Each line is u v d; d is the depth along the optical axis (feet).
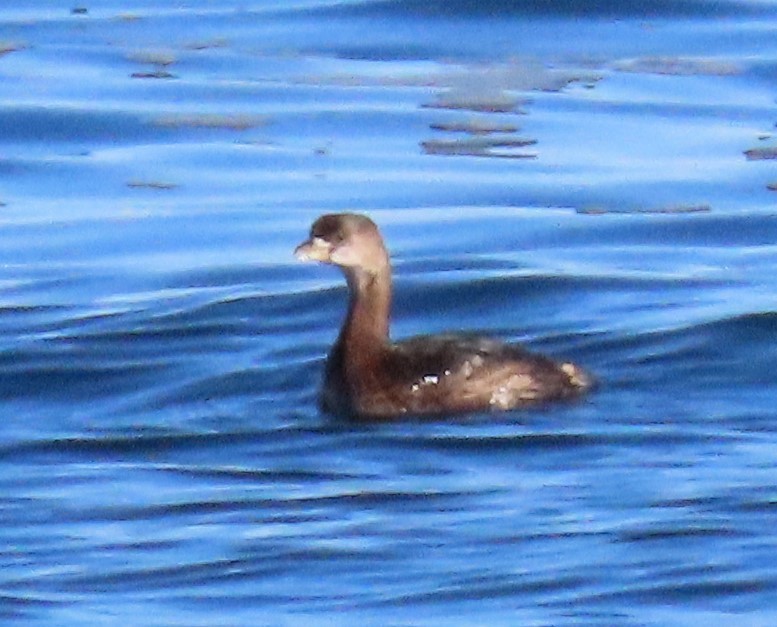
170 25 101.60
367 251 57.62
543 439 54.49
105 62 96.02
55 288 70.23
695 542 47.65
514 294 68.59
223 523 49.75
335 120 88.38
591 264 72.08
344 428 55.93
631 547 47.50
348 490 51.60
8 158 84.48
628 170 82.28
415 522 49.39
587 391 57.93
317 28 100.22
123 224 77.20
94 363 61.87
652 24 99.66
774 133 86.33
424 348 57.47
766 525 48.49
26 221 77.71
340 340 58.08
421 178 81.76
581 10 100.58
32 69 94.99
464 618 44.27
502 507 50.08
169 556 47.91
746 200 78.84
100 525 49.83
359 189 80.64
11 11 104.83
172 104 90.33
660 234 75.66
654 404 56.95
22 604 45.37
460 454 53.67
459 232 75.87
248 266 72.38
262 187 81.20
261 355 62.69
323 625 44.11
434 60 95.86
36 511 50.67
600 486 51.24
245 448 54.85
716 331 62.90
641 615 44.27
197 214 78.23
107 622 44.21
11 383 60.49
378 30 99.35
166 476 53.01
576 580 46.03
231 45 98.32
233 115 89.04
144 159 84.48
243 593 45.80
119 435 55.98
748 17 100.42
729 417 55.88
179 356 62.69
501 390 56.59
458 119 88.38
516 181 81.25
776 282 69.72
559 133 86.69
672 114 88.69
